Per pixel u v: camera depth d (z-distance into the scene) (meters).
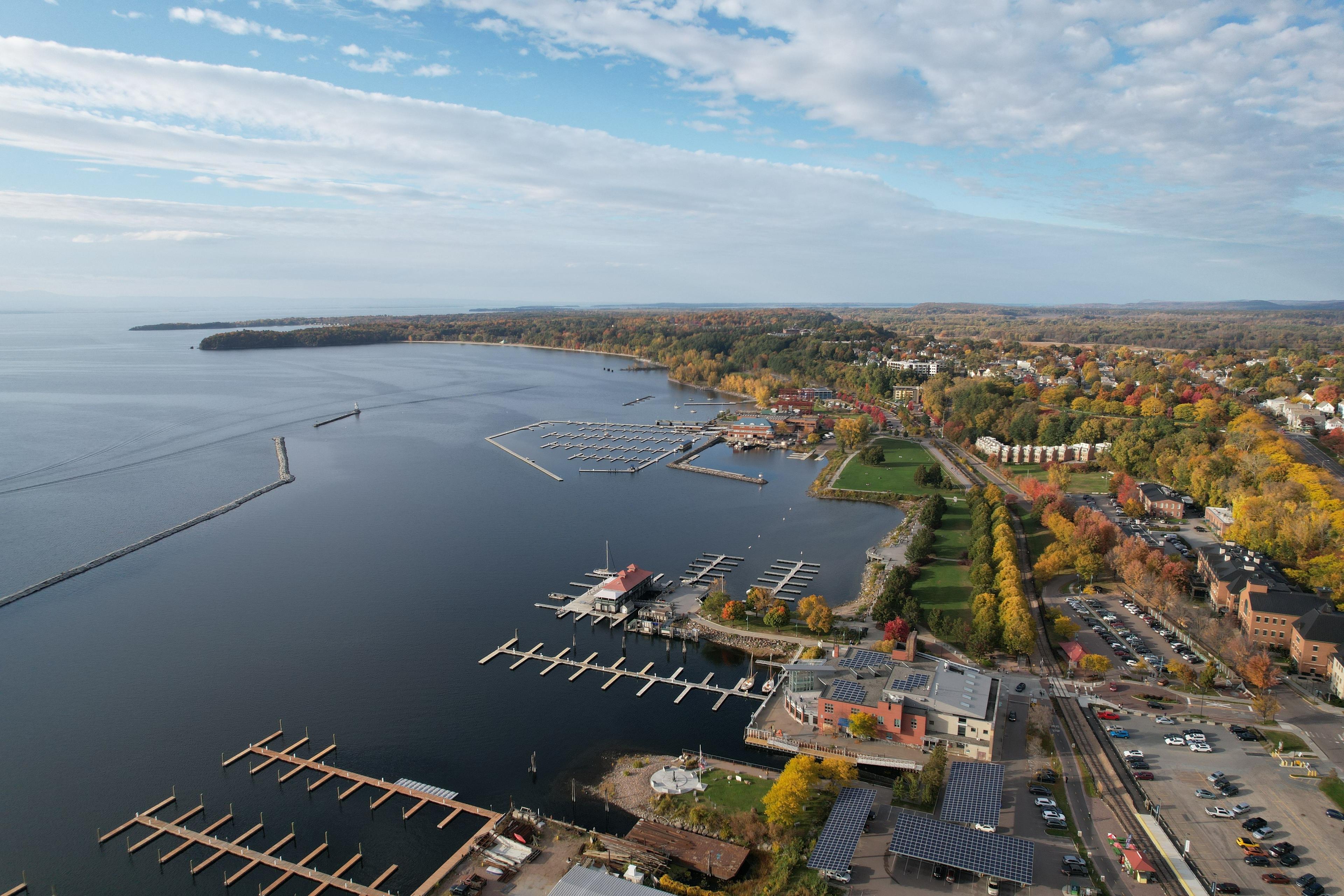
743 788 166.25
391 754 181.12
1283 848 140.50
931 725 177.75
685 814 158.88
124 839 154.25
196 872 145.12
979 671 193.62
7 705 199.25
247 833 155.38
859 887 135.12
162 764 176.62
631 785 169.75
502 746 184.88
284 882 143.25
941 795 159.00
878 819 153.12
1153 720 185.62
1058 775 164.62
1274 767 166.12
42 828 156.62
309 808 162.62
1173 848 141.88
